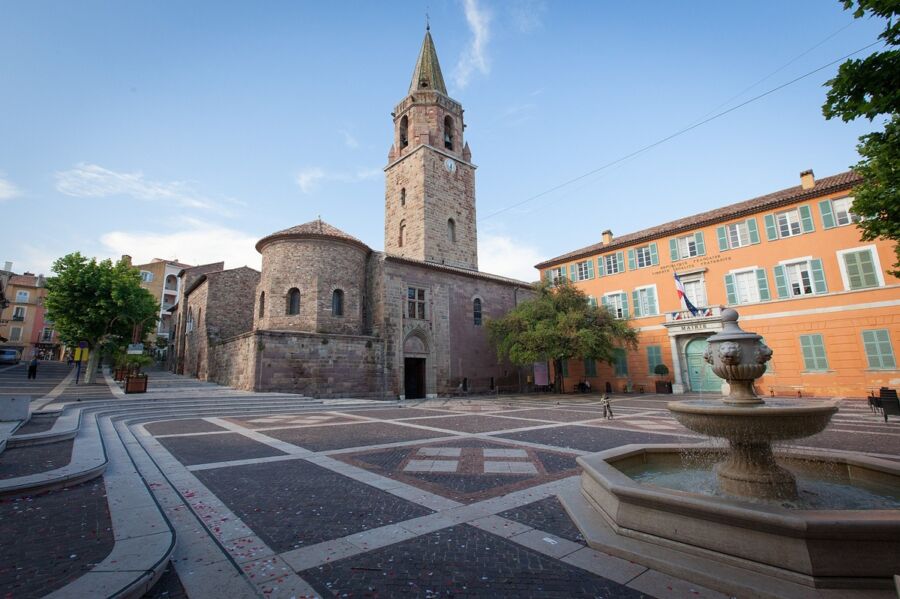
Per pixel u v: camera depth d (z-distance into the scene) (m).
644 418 16.55
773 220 26.64
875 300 22.78
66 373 39.62
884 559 3.39
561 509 5.78
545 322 29.53
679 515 4.23
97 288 28.08
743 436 5.00
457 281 33.91
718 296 28.52
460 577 3.92
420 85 42.41
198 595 3.52
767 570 3.61
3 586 3.39
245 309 36.72
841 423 14.36
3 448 8.34
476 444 10.75
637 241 32.97
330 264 28.23
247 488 6.76
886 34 6.70
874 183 12.28
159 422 14.91
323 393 24.92
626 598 3.55
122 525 4.74
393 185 41.25
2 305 46.41
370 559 4.29
